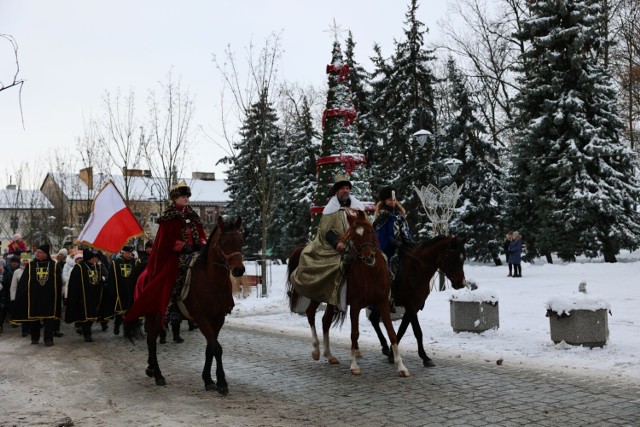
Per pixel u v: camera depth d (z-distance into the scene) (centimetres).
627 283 1903
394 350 825
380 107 3678
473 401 677
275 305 1789
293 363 947
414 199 3416
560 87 2952
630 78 3170
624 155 2916
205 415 654
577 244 2867
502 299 1633
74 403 736
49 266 1312
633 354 903
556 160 2975
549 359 906
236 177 4812
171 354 1101
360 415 637
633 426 570
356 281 834
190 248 809
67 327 1653
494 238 3362
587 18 2948
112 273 1424
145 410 686
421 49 3612
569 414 615
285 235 4406
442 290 1992
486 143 3453
